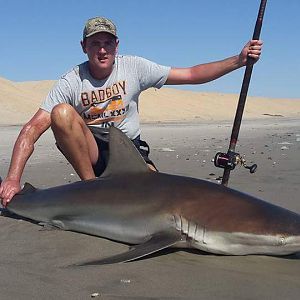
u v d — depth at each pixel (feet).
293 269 5.14
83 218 6.56
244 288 4.66
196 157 16.14
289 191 9.32
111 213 6.28
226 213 5.55
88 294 4.53
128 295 4.50
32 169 13.56
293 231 5.24
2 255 5.78
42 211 7.09
